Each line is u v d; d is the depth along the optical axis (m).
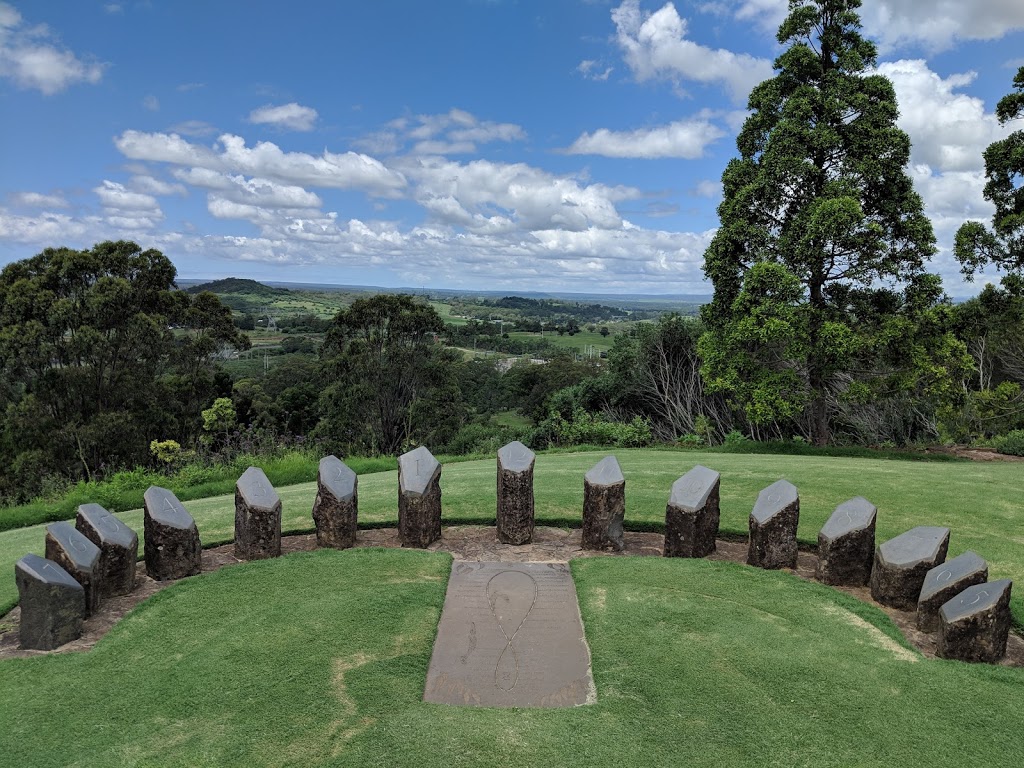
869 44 13.48
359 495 8.56
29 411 22.48
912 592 5.04
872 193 13.38
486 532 6.95
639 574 5.63
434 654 4.50
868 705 3.86
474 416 36.75
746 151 14.65
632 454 13.41
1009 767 3.37
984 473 9.84
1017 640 4.70
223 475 11.29
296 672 4.25
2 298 23.33
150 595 5.43
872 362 14.53
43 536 7.98
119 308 24.03
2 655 4.57
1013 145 14.39
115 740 3.66
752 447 14.02
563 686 4.13
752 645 4.51
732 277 14.05
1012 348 19.36
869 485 8.70
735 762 3.42
